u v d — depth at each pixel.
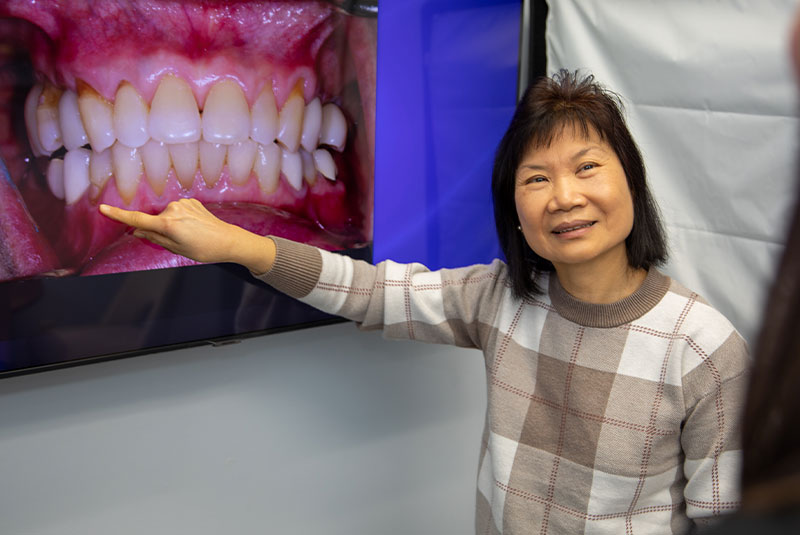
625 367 0.89
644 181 0.90
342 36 1.05
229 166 1.00
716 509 0.87
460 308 1.01
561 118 0.85
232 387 1.15
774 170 1.04
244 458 1.19
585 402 0.90
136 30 0.90
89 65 0.88
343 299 1.00
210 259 0.92
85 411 1.04
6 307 0.89
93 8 0.87
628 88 1.20
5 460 0.99
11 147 0.85
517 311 0.98
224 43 0.96
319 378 1.23
